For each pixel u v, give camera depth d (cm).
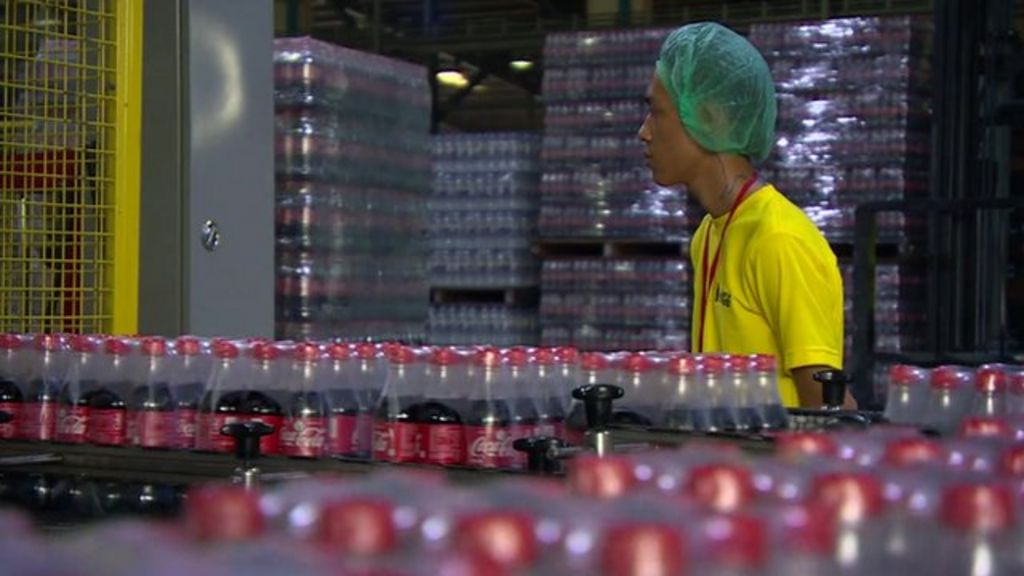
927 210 583
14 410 282
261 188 436
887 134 706
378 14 1077
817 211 714
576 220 788
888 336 692
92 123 395
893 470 112
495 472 212
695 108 340
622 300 781
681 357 254
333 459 227
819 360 315
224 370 259
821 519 92
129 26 403
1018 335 649
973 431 161
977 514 98
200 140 412
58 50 394
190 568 74
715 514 88
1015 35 612
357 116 660
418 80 711
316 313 630
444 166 844
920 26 713
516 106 1416
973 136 620
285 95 631
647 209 772
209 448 257
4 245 392
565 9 1234
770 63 727
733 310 329
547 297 798
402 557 86
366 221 666
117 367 272
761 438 230
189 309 406
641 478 108
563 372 252
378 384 262
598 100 785
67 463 253
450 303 855
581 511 89
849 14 924
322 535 88
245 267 429
